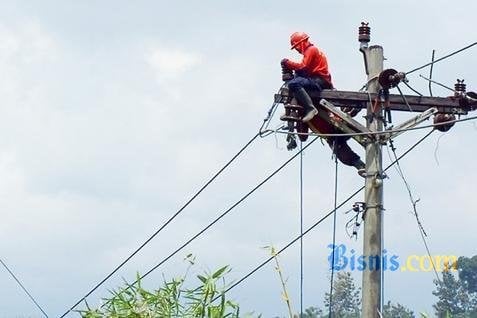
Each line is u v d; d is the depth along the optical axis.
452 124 22.06
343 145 22.23
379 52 21.92
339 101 21.95
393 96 21.78
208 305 15.90
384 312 21.00
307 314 19.83
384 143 21.75
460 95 21.84
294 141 22.30
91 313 16.30
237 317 15.90
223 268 16.08
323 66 22.08
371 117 21.80
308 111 21.78
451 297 20.84
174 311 15.99
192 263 16.09
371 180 21.59
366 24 22.09
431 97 21.88
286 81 22.11
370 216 21.48
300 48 22.20
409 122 21.73
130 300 16.23
